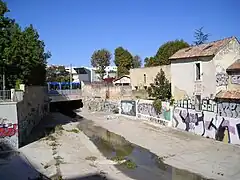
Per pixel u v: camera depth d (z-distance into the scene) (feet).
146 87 185.26
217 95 107.76
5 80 119.34
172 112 119.34
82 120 159.33
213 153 80.89
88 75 379.76
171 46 247.29
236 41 114.73
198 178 63.82
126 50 320.70
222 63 111.86
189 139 98.02
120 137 110.42
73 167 71.46
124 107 161.17
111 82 246.47
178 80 128.57
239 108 89.56
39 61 147.33
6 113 87.86
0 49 109.19
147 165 74.23
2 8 112.68
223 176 64.08
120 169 70.95
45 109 180.86
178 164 73.97
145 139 103.24
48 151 87.15
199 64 117.80
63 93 223.30
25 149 89.61
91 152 88.33
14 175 65.31
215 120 96.27
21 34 121.60
